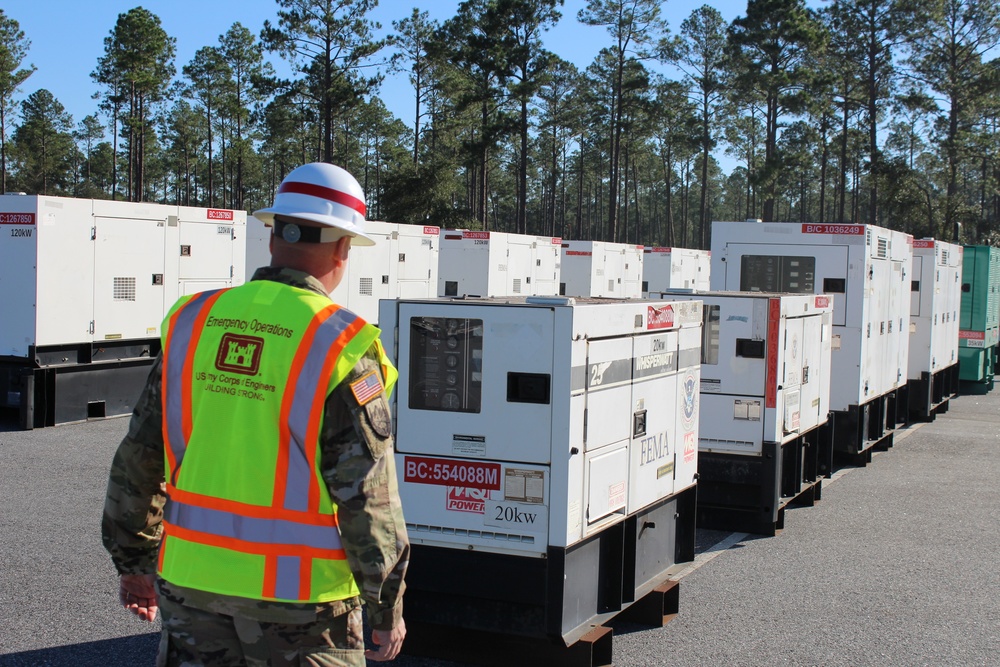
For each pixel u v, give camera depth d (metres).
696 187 118.56
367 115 79.31
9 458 10.51
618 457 5.24
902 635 5.98
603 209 115.19
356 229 2.89
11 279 12.48
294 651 2.68
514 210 102.88
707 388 8.32
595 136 77.56
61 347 12.87
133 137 67.38
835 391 11.09
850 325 10.93
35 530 7.78
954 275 17.31
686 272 32.25
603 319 5.00
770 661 5.48
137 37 61.25
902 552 7.95
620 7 53.22
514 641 5.13
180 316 2.87
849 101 53.59
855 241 10.84
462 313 4.89
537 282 24.52
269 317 2.73
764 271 11.27
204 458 2.72
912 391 15.59
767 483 8.18
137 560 2.98
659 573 6.04
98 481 9.55
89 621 5.83
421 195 47.56
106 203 13.27
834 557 7.75
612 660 5.38
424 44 51.31
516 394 4.80
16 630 5.65
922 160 64.25
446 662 5.25
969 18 50.47
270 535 2.67
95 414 13.37
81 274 12.96
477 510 4.91
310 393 2.64
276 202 2.93
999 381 22.45
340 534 2.67
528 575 4.86
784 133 61.81
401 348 5.00
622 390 5.25
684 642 5.72
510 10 46.16
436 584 5.02
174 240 14.41
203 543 2.70
